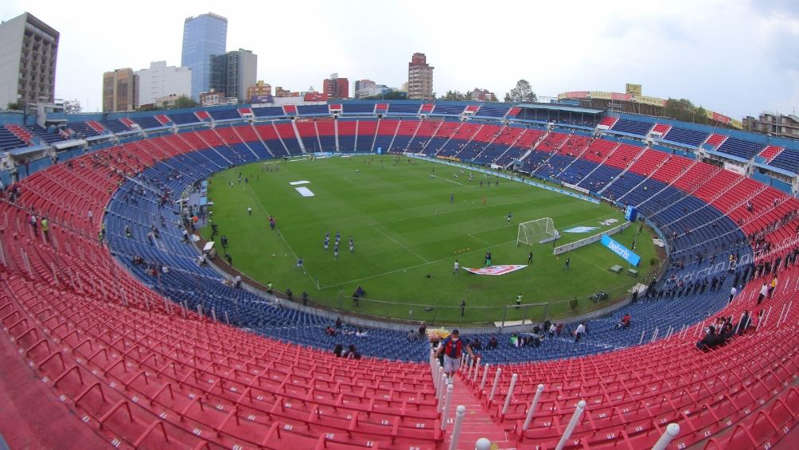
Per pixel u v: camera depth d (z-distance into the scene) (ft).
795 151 221.87
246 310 113.39
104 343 47.78
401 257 161.58
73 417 32.65
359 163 340.59
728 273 142.51
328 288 138.41
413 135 415.85
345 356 80.38
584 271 155.84
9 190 142.61
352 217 204.95
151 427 28.99
